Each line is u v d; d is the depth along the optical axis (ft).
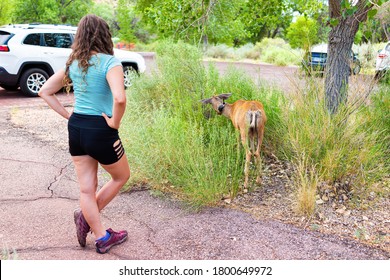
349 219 14.37
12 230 13.51
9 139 24.13
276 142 19.56
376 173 16.60
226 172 15.87
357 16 17.63
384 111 19.72
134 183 17.17
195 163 16.03
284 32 99.66
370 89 17.94
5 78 36.52
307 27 21.07
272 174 18.06
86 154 11.68
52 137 24.70
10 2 72.28
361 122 17.88
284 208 15.15
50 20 89.40
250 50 86.07
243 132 17.28
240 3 23.85
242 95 21.90
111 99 11.50
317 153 16.46
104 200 12.58
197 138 17.19
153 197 16.15
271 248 12.52
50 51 38.34
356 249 12.54
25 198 16.15
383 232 13.53
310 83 18.25
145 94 24.70
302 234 13.38
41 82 38.52
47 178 18.31
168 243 12.82
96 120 11.10
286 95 20.80
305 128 17.02
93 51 11.18
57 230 13.64
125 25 110.11
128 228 13.76
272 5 23.40
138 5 72.49
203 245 12.69
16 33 37.06
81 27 11.21
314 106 17.58
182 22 22.98
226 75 23.86
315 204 15.06
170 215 14.69
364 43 21.09
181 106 20.72
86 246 12.67
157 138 17.25
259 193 16.42
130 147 17.30
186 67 22.84
